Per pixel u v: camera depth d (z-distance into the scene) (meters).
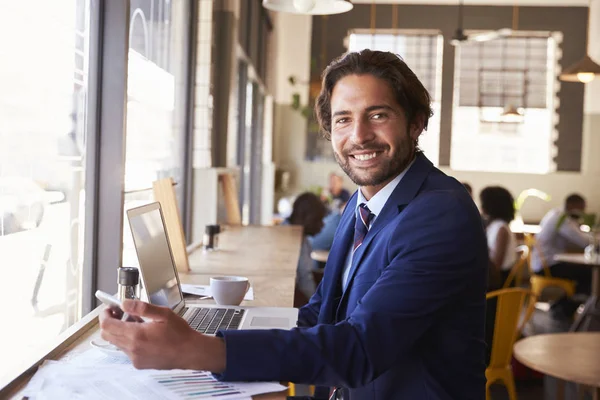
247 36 6.44
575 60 10.60
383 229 1.45
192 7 4.21
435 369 1.39
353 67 1.48
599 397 2.64
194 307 2.05
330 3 2.89
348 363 1.21
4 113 1.73
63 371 1.36
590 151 10.71
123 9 2.44
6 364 1.77
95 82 2.42
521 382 4.55
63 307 2.20
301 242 3.95
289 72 10.84
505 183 10.81
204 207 4.30
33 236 1.94
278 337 1.21
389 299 1.28
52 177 2.08
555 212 6.95
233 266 2.96
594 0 10.48
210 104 4.51
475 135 10.84
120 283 1.72
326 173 10.88
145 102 3.16
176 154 3.98
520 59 10.73
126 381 1.31
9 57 1.74
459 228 1.33
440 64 10.79
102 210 2.48
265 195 9.36
